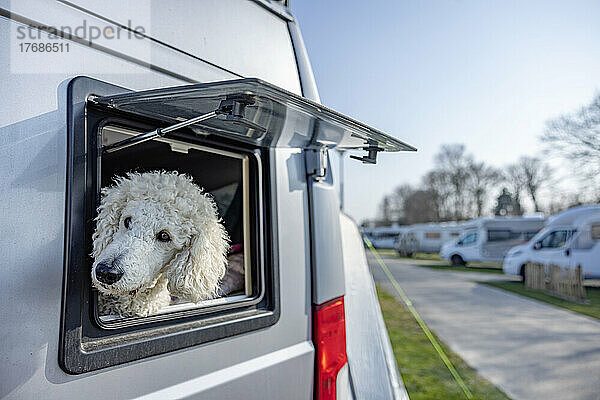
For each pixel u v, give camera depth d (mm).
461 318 9578
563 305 11367
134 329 1167
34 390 957
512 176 44594
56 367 992
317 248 1795
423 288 14516
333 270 1885
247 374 1411
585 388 5398
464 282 16328
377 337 2713
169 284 1244
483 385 5422
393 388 2408
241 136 1429
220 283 1550
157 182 1247
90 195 1104
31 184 976
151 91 1050
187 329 1263
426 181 52469
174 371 1220
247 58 1586
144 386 1148
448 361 6355
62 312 1009
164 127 1277
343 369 1913
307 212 1793
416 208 54125
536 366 6254
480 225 22469
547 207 41656
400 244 32750
